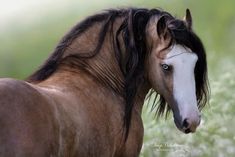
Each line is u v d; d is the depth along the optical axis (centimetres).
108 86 1091
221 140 1456
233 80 1653
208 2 4222
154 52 1066
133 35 1082
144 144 1419
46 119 879
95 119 1006
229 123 1518
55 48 1079
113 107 1070
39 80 1043
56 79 1028
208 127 1470
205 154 1428
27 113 862
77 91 1017
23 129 852
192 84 1035
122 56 1101
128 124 1077
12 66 3806
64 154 909
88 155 974
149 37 1077
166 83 1049
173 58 1038
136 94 1119
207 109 1484
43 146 864
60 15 4906
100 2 4834
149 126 1470
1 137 834
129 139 1087
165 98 1061
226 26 3841
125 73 1104
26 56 4025
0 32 4716
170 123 1471
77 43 1088
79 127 945
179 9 4066
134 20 1088
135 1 3881
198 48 1065
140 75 1088
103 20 1108
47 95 919
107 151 1030
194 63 1043
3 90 858
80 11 4791
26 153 845
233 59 2466
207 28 3788
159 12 1108
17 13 5244
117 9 1121
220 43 3462
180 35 1049
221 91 1564
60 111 916
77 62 1074
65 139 909
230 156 1434
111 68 1101
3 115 843
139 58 1083
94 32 1100
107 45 1103
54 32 4541
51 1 5375
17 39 4491
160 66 1055
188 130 1040
